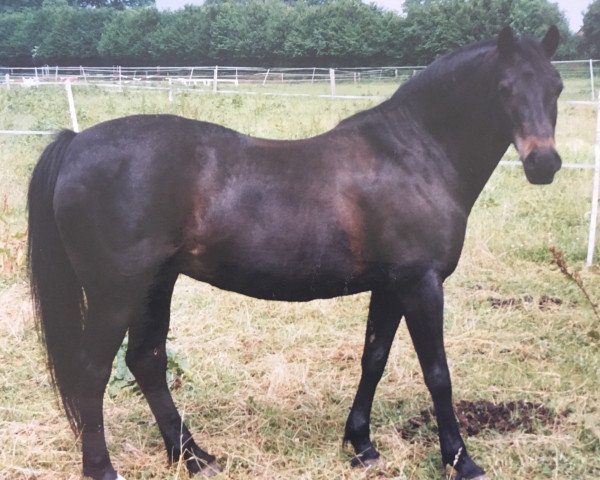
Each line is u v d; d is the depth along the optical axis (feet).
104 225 9.00
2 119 41.42
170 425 10.49
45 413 11.98
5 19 155.74
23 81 88.79
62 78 102.83
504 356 14.58
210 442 11.27
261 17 122.62
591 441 11.16
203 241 9.23
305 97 59.47
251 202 9.14
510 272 19.63
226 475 10.36
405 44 105.70
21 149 32.24
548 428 11.64
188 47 127.13
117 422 11.91
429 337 9.57
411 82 9.95
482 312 16.78
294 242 9.18
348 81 88.02
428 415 12.26
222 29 123.54
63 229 9.15
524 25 85.46
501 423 11.92
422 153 9.66
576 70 70.95
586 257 20.66
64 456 10.75
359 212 9.28
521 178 29.94
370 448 10.76
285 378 13.19
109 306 9.28
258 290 9.62
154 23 134.31
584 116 47.19
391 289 9.69
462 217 9.80
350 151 9.56
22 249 19.40
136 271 9.12
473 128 9.70
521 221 23.66
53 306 9.43
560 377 13.39
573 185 28.17
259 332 15.79
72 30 145.07
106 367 9.52
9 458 10.52
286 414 12.13
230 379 13.51
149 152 9.06
